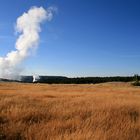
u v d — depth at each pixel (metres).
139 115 11.68
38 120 9.85
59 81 160.50
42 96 22.77
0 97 19.06
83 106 13.51
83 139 7.03
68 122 9.22
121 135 7.59
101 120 9.45
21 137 7.48
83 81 157.88
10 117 10.06
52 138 7.18
